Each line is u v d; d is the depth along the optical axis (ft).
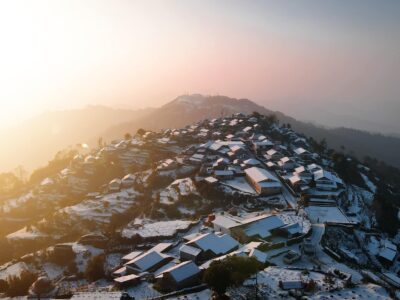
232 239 390.83
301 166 629.10
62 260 442.09
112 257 419.13
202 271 316.19
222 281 259.39
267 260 354.95
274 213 478.18
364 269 357.00
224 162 655.76
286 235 411.54
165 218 532.73
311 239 409.90
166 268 354.33
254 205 519.19
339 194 554.05
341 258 369.50
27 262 453.58
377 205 599.57
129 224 524.11
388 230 540.93
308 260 363.15
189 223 474.90
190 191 587.68
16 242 554.87
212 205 543.80
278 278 303.27
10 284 335.88
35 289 316.60
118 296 289.74
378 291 278.26
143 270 346.95
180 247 407.23
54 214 619.26
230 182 597.93
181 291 292.40
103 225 562.66
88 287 338.95
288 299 269.03
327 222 453.17
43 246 545.44
